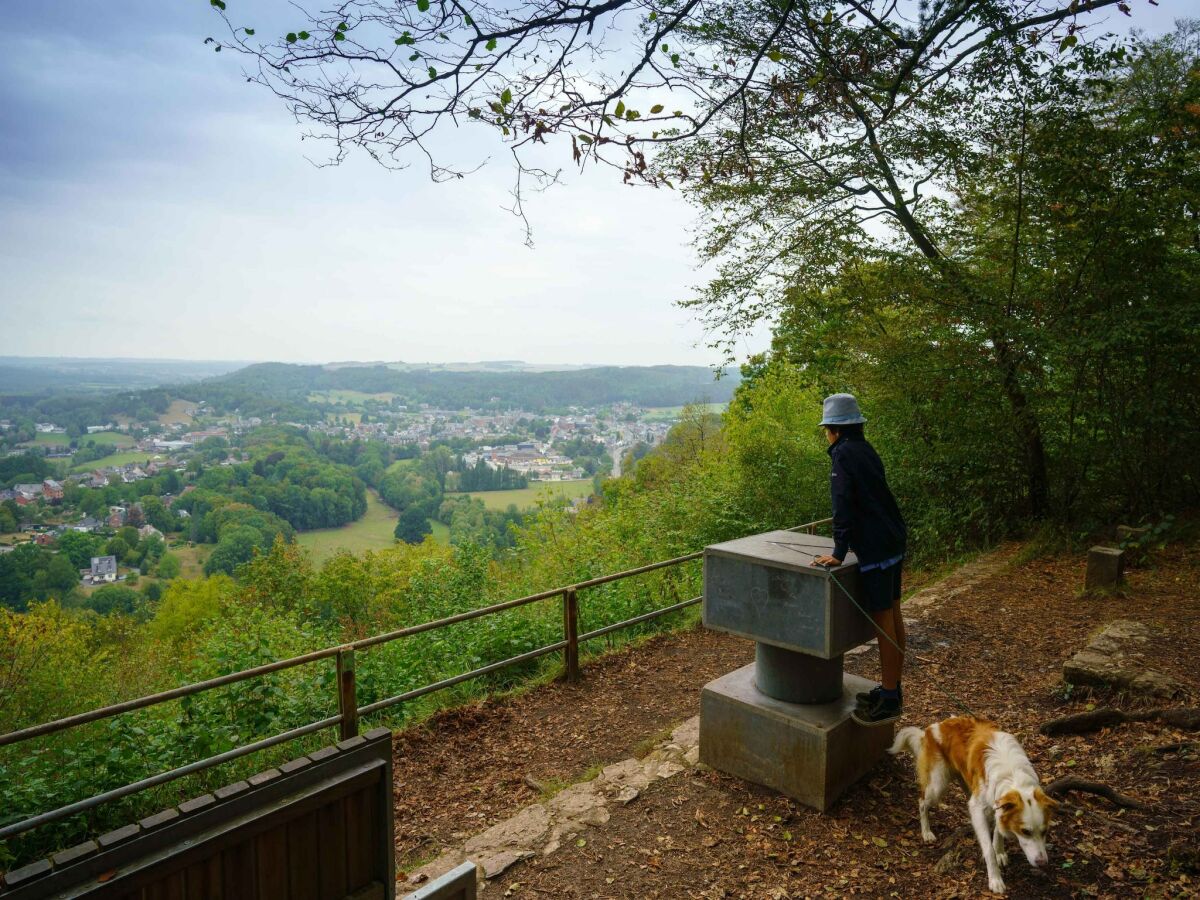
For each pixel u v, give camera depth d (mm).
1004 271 10734
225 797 2086
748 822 4266
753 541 4781
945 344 10625
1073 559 9766
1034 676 6242
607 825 4332
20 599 44312
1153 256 9344
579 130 3504
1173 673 5391
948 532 11555
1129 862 3492
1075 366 9906
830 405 4234
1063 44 4488
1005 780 3359
